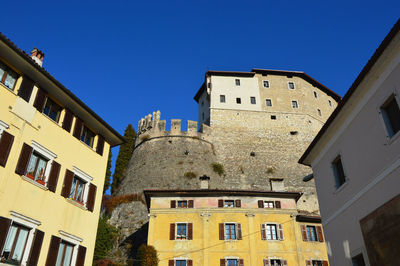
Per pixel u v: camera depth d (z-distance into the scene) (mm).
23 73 17500
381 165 13766
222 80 72750
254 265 30547
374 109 14492
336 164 17828
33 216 15922
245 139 65438
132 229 45875
